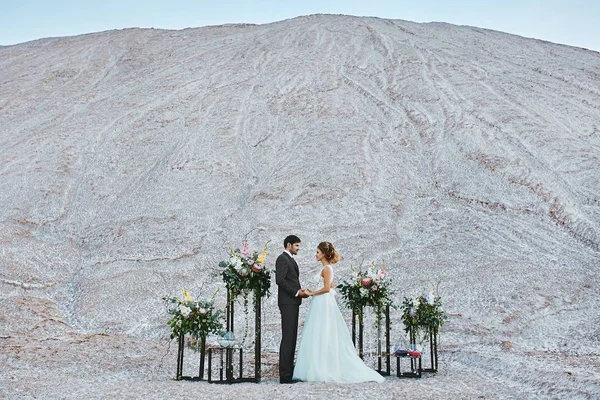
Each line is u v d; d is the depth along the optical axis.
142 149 26.38
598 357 10.14
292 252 8.12
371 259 17.45
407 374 8.32
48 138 27.42
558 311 13.71
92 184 23.52
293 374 7.87
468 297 14.50
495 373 8.60
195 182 22.94
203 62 38.16
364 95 31.67
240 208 21.06
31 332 11.58
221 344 7.85
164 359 9.60
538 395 6.98
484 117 28.16
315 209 20.42
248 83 33.56
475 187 22.36
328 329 7.80
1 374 7.45
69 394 6.39
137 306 14.42
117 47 44.84
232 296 8.45
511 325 12.92
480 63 37.09
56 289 15.77
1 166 24.88
